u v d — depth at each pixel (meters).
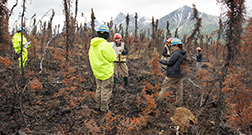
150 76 6.39
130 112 3.47
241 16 2.06
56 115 3.17
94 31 5.47
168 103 3.93
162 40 15.41
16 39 4.84
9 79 4.35
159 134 2.77
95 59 3.30
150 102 3.15
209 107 3.74
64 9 5.59
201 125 3.06
